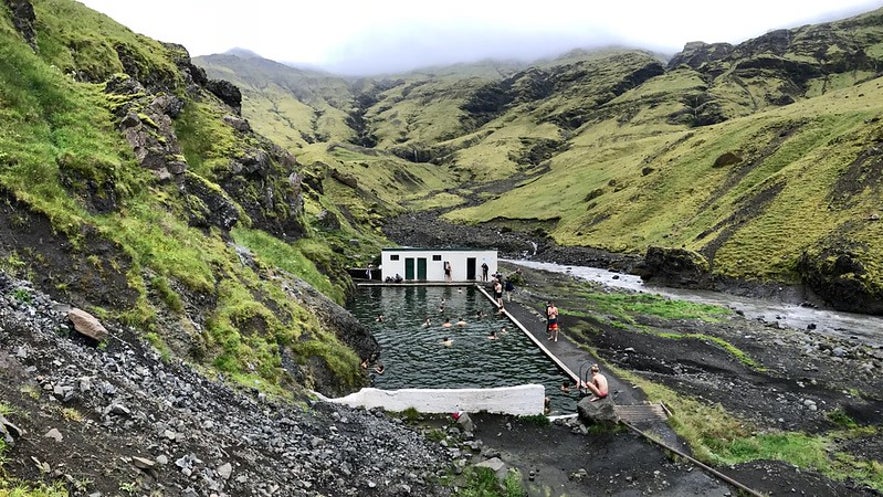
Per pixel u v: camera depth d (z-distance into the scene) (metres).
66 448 9.91
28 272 17.44
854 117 108.06
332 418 20.66
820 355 41.12
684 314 55.38
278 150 63.28
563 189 166.00
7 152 21.77
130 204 26.50
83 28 51.09
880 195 74.88
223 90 75.75
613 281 82.00
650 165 143.75
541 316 50.94
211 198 36.88
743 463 21.81
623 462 21.17
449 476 18.62
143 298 20.14
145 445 11.66
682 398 29.59
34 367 12.12
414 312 52.56
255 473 13.51
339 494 15.02
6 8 37.38
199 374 18.56
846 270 62.03
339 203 124.44
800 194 86.56
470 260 70.81
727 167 117.56
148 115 34.94
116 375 14.34
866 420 28.12
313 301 35.47
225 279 27.16
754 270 74.06
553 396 29.95
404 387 31.27
